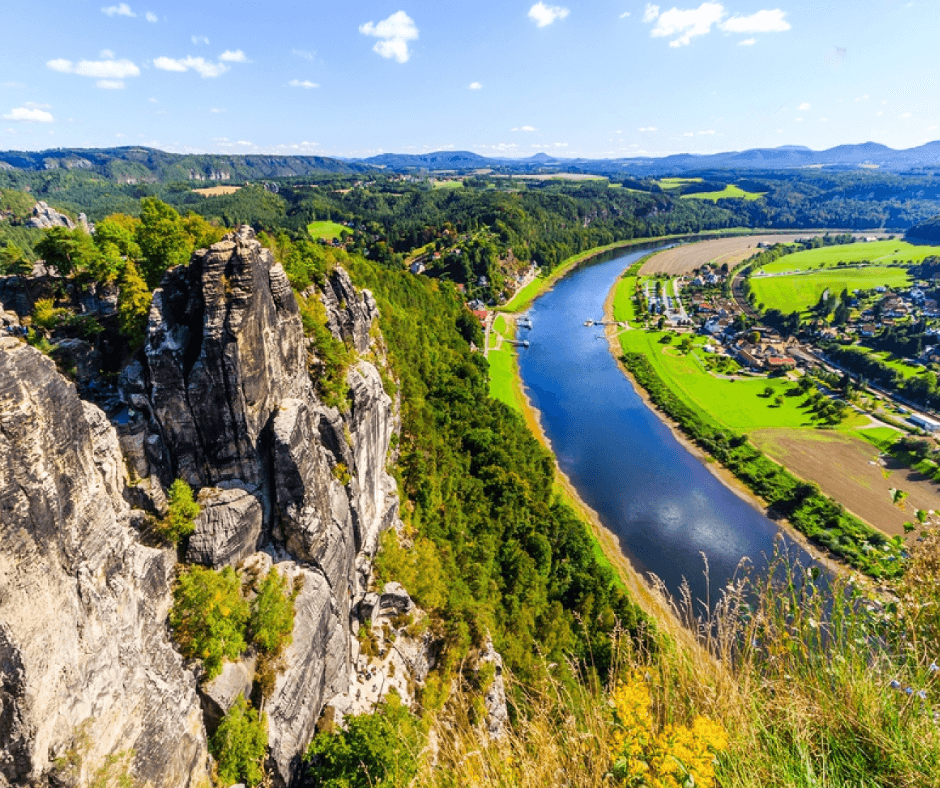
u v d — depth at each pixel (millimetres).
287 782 29953
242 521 33250
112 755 20578
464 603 51406
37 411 19016
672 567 80812
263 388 34312
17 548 17906
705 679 11734
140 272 39844
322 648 35031
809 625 11516
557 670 42125
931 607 11188
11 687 17594
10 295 39094
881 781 9461
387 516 53250
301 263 54531
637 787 10523
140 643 24172
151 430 32531
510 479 78188
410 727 35062
